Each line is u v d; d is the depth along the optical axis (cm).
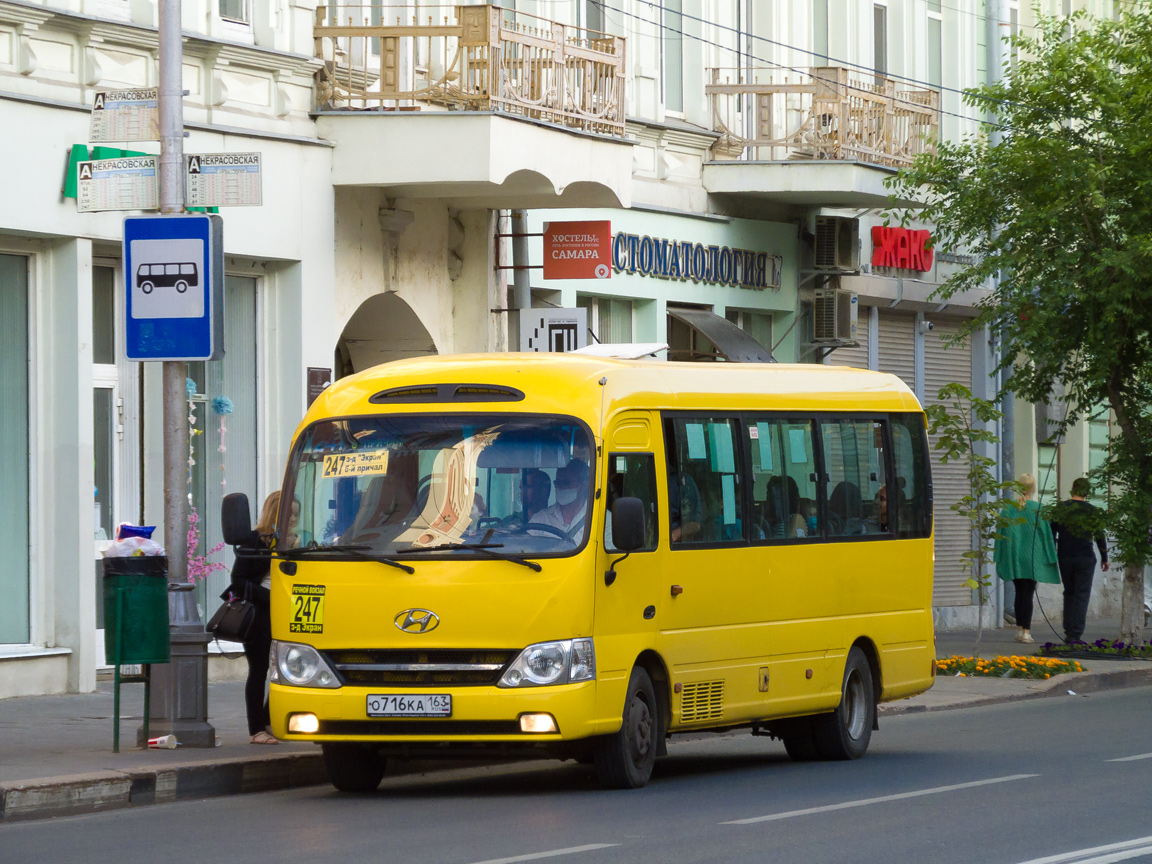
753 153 4809
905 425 2786
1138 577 4312
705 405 2347
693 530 2284
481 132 3394
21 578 2941
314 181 3409
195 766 2123
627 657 2131
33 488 2945
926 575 2791
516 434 2130
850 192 4659
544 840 1750
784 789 2166
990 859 1628
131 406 3117
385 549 2092
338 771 2183
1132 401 4388
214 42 3188
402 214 3625
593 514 2086
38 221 2870
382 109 3434
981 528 3894
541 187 3634
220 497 3334
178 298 2312
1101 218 4181
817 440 2569
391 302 3703
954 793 2105
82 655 2925
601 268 3900
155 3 3114
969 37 5897
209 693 3030
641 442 2206
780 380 2534
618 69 3853
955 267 5634
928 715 3256
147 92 2358
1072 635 4412
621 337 4447
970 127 5866
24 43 2859
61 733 2438
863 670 2612
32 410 2948
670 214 4500
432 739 2056
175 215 2312
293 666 2103
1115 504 4259
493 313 3928
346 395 2214
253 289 3400
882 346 5397
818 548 2522
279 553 2134
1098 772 2303
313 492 2164
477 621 2048
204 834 1827
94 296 3056
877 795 2094
